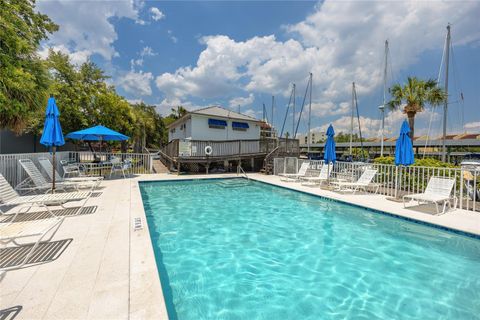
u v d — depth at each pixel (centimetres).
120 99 2012
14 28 751
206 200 890
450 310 294
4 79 670
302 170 1242
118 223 477
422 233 548
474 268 400
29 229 317
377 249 474
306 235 546
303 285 350
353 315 285
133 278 273
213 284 351
